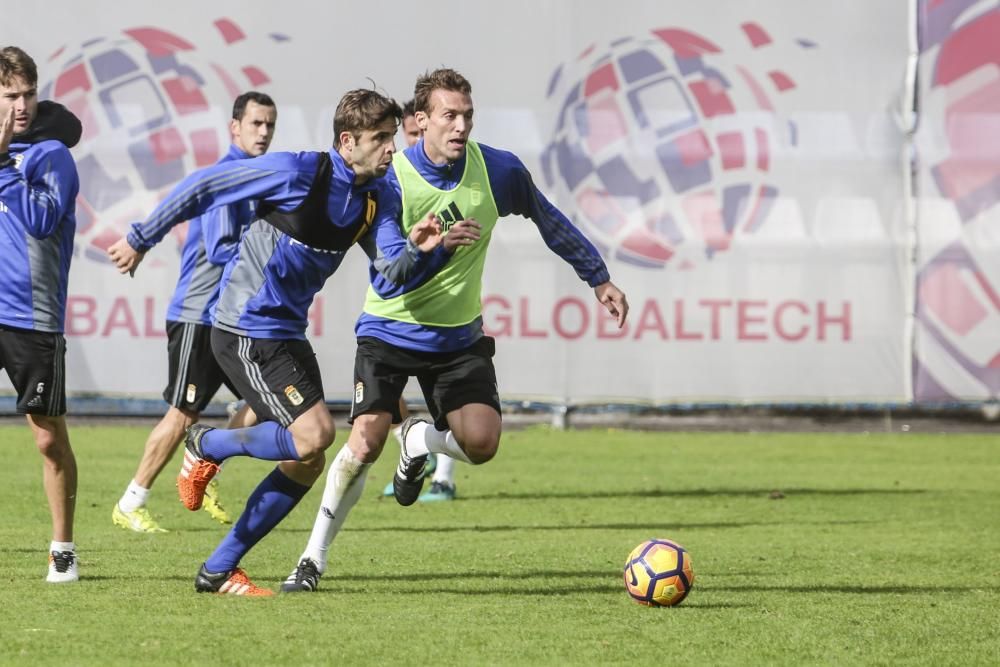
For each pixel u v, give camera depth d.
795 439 57.09
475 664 17.31
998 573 26.45
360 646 18.16
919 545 30.47
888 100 57.59
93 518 32.91
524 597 22.48
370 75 56.12
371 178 21.05
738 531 32.53
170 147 55.66
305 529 31.31
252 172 20.77
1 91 21.25
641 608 21.56
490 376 24.20
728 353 57.38
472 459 24.08
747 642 19.00
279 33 55.84
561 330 57.06
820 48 57.38
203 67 55.81
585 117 56.75
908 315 57.72
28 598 21.27
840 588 24.28
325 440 21.11
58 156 21.62
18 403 22.00
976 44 57.62
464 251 23.69
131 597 21.45
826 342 57.53
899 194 57.62
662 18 56.97
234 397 56.62
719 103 57.12
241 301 21.39
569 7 56.62
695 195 57.09
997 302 57.81
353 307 56.12
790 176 57.28
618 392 57.31
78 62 55.25
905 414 60.12
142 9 55.62
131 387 55.88
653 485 42.31
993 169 57.69
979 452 53.34
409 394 58.03
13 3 54.97
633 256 57.00
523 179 24.27
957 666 17.84
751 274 57.25
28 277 21.75
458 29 56.31
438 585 23.59
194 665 16.94
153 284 55.81
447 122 23.08
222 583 22.02
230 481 41.19
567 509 36.41
